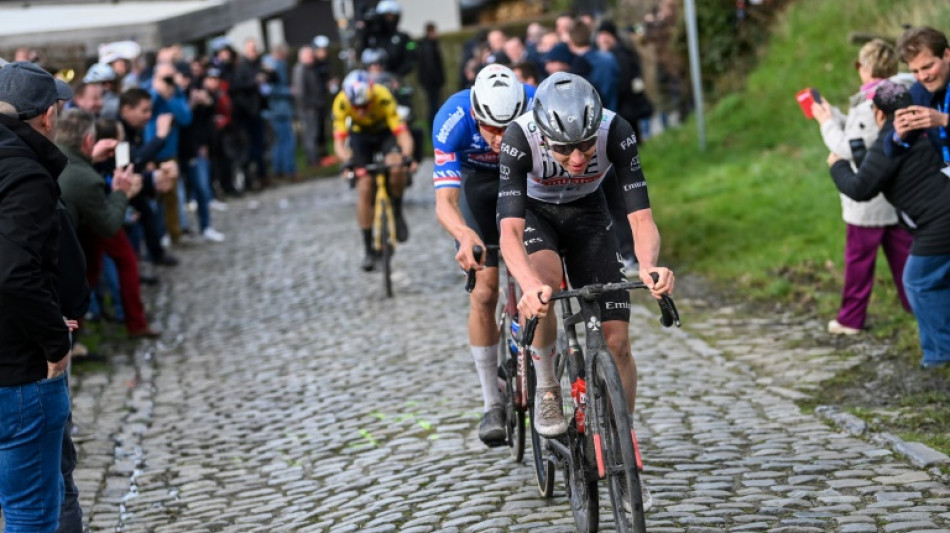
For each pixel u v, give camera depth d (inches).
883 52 535.8
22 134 300.5
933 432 438.3
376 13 1471.5
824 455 418.3
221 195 1432.1
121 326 794.8
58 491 319.6
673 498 382.3
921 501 363.3
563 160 322.3
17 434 305.4
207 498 450.9
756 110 1166.3
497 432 412.8
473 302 414.3
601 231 363.3
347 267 911.7
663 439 452.8
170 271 974.4
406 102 1183.6
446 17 2484.0
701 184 1003.3
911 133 485.4
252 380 625.6
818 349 573.3
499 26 2213.3
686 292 723.4
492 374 419.8
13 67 313.4
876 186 510.3
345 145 868.6
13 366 302.7
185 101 1034.7
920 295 510.9
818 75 1123.3
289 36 2374.5
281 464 482.9
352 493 431.5
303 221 1187.3
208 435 535.8
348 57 1642.5
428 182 1413.6
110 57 944.3
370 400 556.4
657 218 913.5
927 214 500.7
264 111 1512.1
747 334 616.4
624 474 312.2
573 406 341.7
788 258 740.7
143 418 572.4
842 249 725.9
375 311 749.9
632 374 349.7
